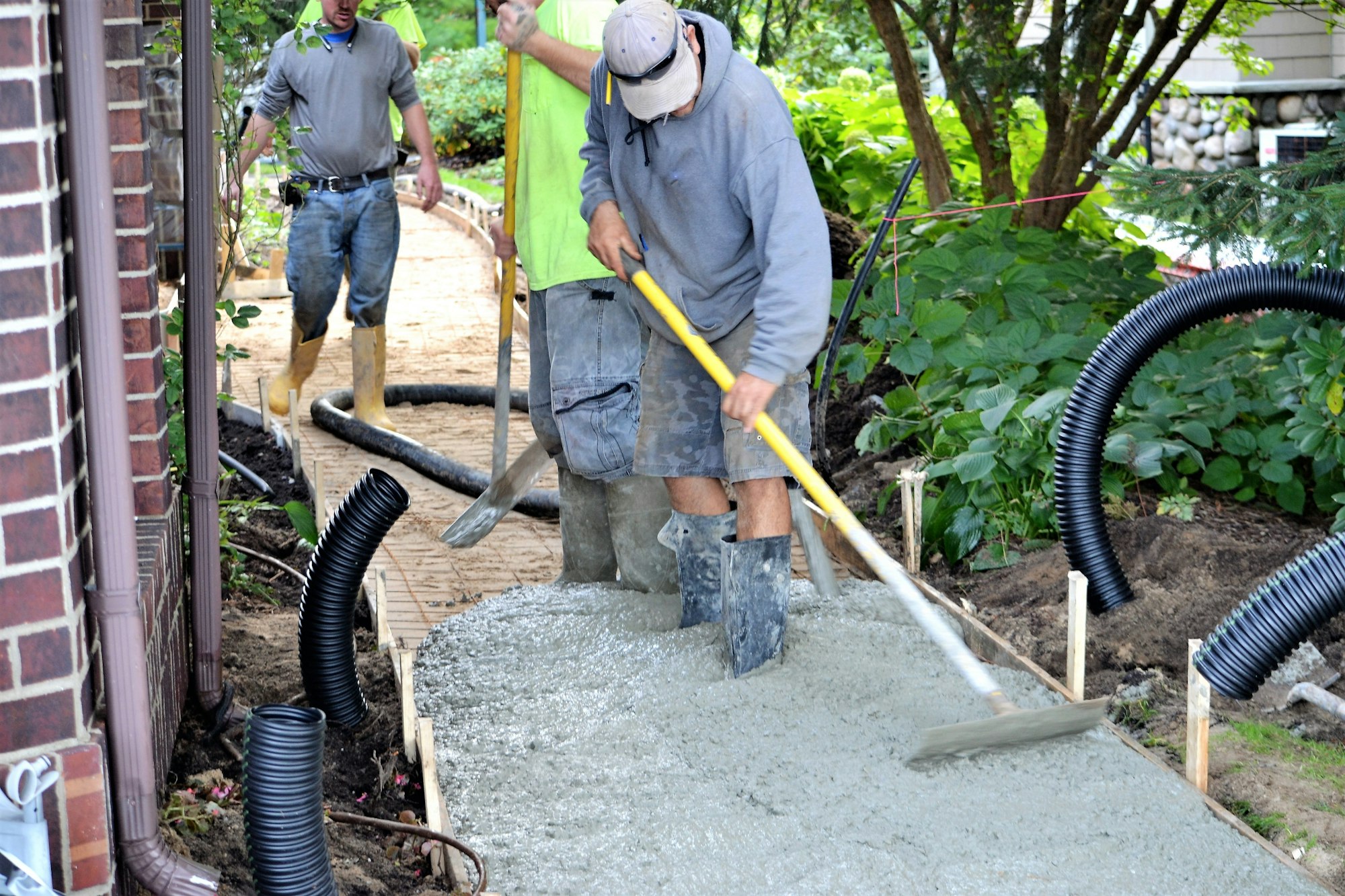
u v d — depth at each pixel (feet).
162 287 29.37
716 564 13.50
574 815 10.48
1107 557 14.88
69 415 7.57
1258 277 15.07
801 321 11.24
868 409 22.49
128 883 8.25
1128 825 10.11
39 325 7.08
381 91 21.75
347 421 21.95
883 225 19.20
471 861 9.87
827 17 30.32
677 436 12.92
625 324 14.01
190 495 11.03
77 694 7.54
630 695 12.24
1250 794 11.07
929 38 26.05
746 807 10.43
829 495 11.34
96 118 7.25
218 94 20.07
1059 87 24.68
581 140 13.83
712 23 11.53
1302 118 34.47
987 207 23.56
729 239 11.92
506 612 14.51
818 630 13.46
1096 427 14.97
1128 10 35.35
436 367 26.81
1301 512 17.44
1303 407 17.21
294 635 14.15
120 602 7.67
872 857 9.63
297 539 17.44
